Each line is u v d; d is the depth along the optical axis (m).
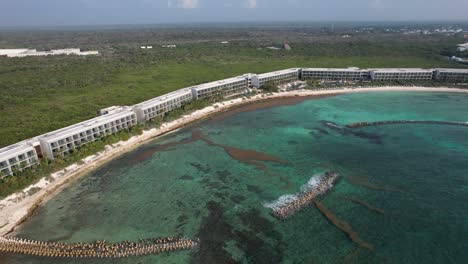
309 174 78.56
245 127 112.81
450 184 72.81
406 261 51.09
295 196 69.00
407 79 170.50
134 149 94.88
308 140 100.19
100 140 92.19
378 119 119.19
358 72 171.38
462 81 166.62
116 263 51.34
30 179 72.31
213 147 96.06
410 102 140.62
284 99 148.88
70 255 53.00
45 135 85.50
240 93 151.12
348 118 121.00
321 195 69.00
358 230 58.12
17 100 134.50
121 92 148.88
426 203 65.75
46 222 61.72
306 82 170.12
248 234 57.53
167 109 119.38
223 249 54.00
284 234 57.38
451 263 50.62
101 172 81.31
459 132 104.69
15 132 98.94
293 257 52.12
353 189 71.31
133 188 73.81
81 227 60.25
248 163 85.50
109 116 100.31
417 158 86.06
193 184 75.25
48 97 141.62
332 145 96.00
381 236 56.53
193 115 122.81
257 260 51.53
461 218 60.94
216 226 59.88
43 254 53.25
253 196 69.62
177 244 54.88
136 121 106.31
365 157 87.31
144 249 53.84
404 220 60.56
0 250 54.19
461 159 84.94
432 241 55.12
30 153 76.12
